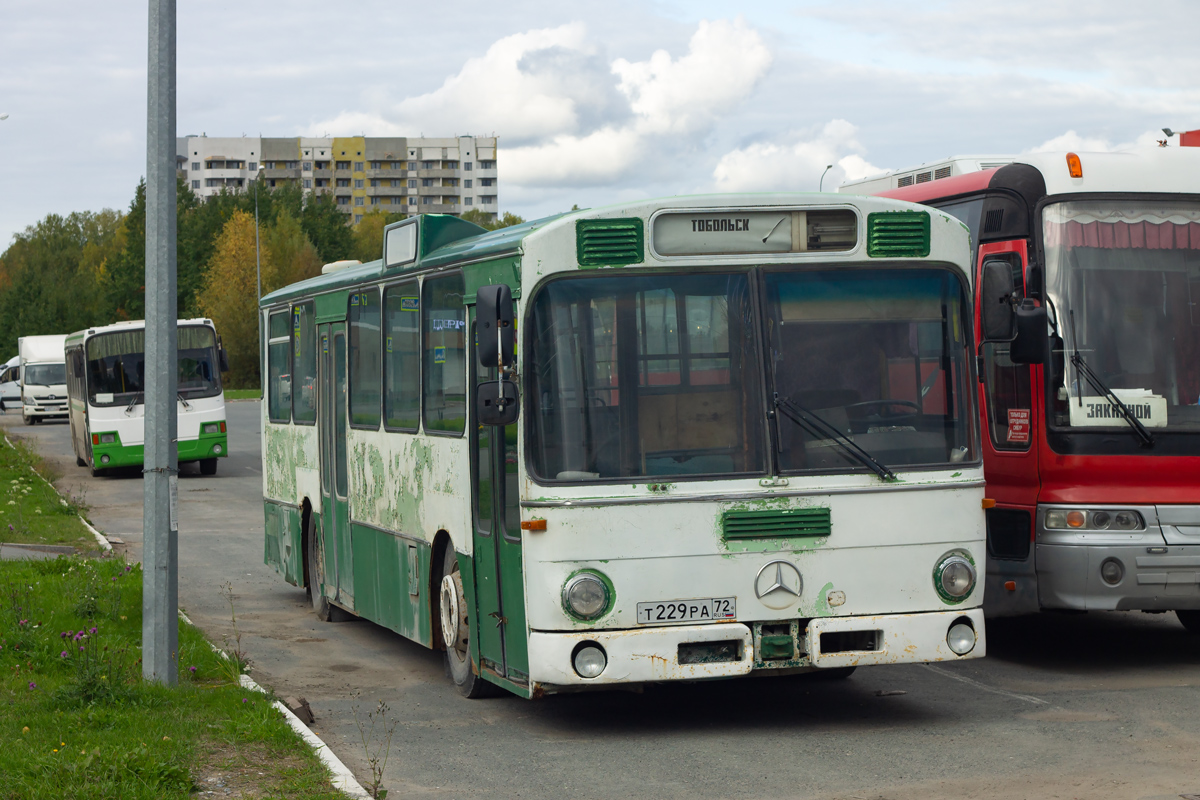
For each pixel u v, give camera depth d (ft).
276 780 22.54
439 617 32.24
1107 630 39.32
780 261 26.32
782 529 25.68
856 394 26.35
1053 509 32.32
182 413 99.50
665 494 25.38
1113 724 26.76
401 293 34.40
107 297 390.63
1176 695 29.55
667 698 30.19
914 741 25.57
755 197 26.32
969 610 26.53
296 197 478.59
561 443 25.44
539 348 25.66
